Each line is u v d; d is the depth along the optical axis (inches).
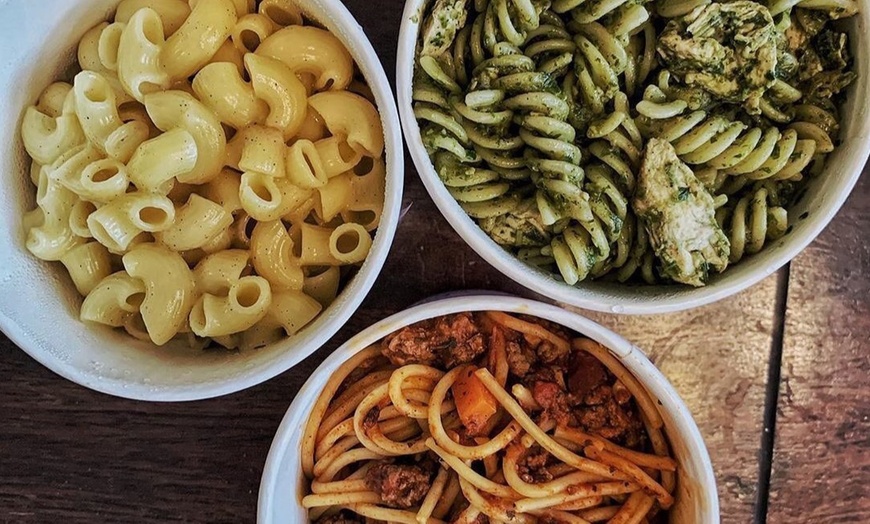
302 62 10.0
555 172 9.7
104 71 10.1
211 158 9.8
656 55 10.2
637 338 11.8
